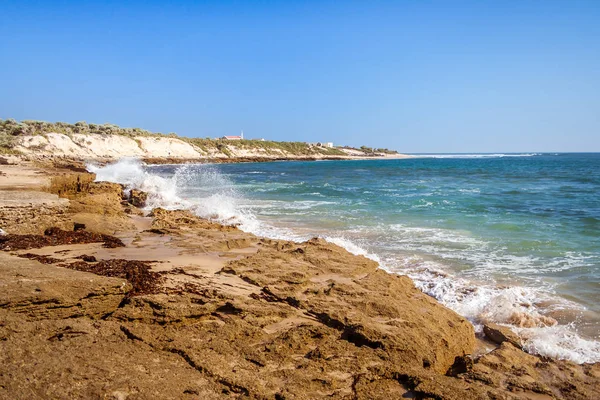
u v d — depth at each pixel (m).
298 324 5.47
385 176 52.47
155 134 101.69
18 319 4.29
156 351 4.30
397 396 4.10
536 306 7.88
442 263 10.58
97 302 4.99
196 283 6.63
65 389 3.37
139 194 19.97
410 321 5.77
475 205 21.77
